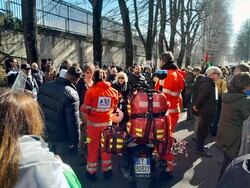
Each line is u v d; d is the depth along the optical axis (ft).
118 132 11.14
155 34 64.28
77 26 62.44
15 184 3.26
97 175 13.96
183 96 33.86
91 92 12.42
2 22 38.93
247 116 10.53
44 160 3.48
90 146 12.96
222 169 11.87
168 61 13.78
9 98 3.68
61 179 3.59
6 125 3.45
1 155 3.30
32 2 27.94
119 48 86.02
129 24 51.47
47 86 10.91
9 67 25.16
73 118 10.64
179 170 14.99
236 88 10.93
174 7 79.00
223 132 11.35
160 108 10.84
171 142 11.03
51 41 51.34
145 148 10.75
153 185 12.98
